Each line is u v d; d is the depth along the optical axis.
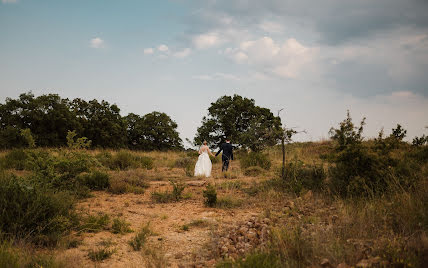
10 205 4.79
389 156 7.31
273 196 8.03
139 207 7.67
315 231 4.45
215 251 4.34
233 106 44.84
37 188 5.53
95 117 45.03
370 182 6.67
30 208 4.86
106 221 6.02
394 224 4.48
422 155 8.23
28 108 38.12
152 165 16.41
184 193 9.43
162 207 7.73
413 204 4.88
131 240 5.00
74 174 9.49
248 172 13.46
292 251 3.84
